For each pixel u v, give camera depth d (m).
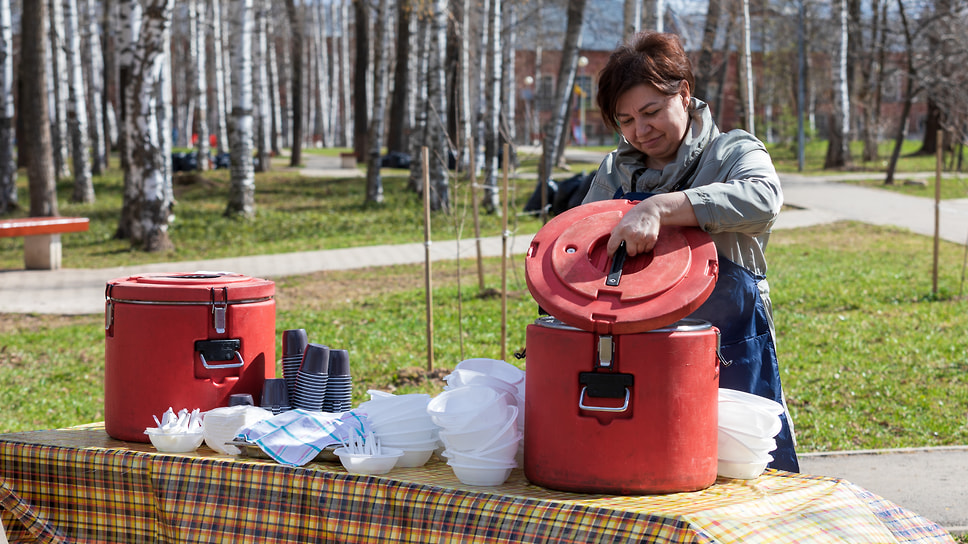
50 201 20.02
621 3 29.14
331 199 24.67
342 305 11.67
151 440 2.70
